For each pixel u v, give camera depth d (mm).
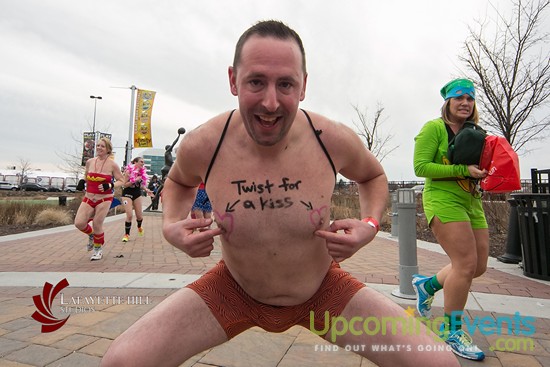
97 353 2529
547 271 4664
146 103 24875
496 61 10688
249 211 1387
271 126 1273
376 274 5008
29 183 65375
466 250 2516
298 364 2438
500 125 10617
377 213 1594
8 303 3588
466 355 2508
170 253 6512
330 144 1471
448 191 2605
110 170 5957
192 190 1780
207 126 1482
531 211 4820
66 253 6445
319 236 1381
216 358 2512
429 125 2789
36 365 2354
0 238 8344
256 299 1533
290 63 1229
